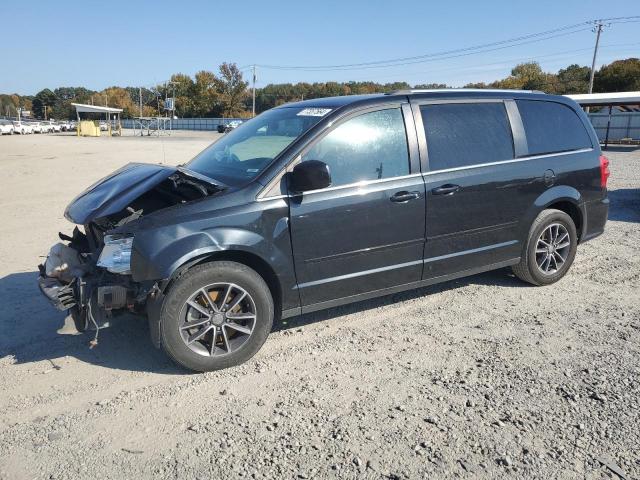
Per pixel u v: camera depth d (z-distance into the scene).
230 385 3.70
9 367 3.98
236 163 4.45
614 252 7.01
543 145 5.37
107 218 4.30
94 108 53.25
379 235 4.37
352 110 4.34
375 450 2.97
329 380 3.75
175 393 3.60
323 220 4.11
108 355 4.17
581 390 3.57
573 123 5.71
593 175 5.70
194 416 3.33
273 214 3.94
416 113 4.63
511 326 4.64
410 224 4.50
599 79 63.03
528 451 2.94
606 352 4.13
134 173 4.38
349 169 4.26
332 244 4.18
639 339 4.36
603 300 5.25
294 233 4.03
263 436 3.11
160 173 4.11
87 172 16.67
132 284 3.75
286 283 4.06
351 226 4.23
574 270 6.21
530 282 5.59
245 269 3.86
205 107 101.88
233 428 3.19
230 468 2.84
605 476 2.75
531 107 5.38
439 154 4.68
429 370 3.87
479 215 4.89
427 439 3.06
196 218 3.76
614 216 9.50
